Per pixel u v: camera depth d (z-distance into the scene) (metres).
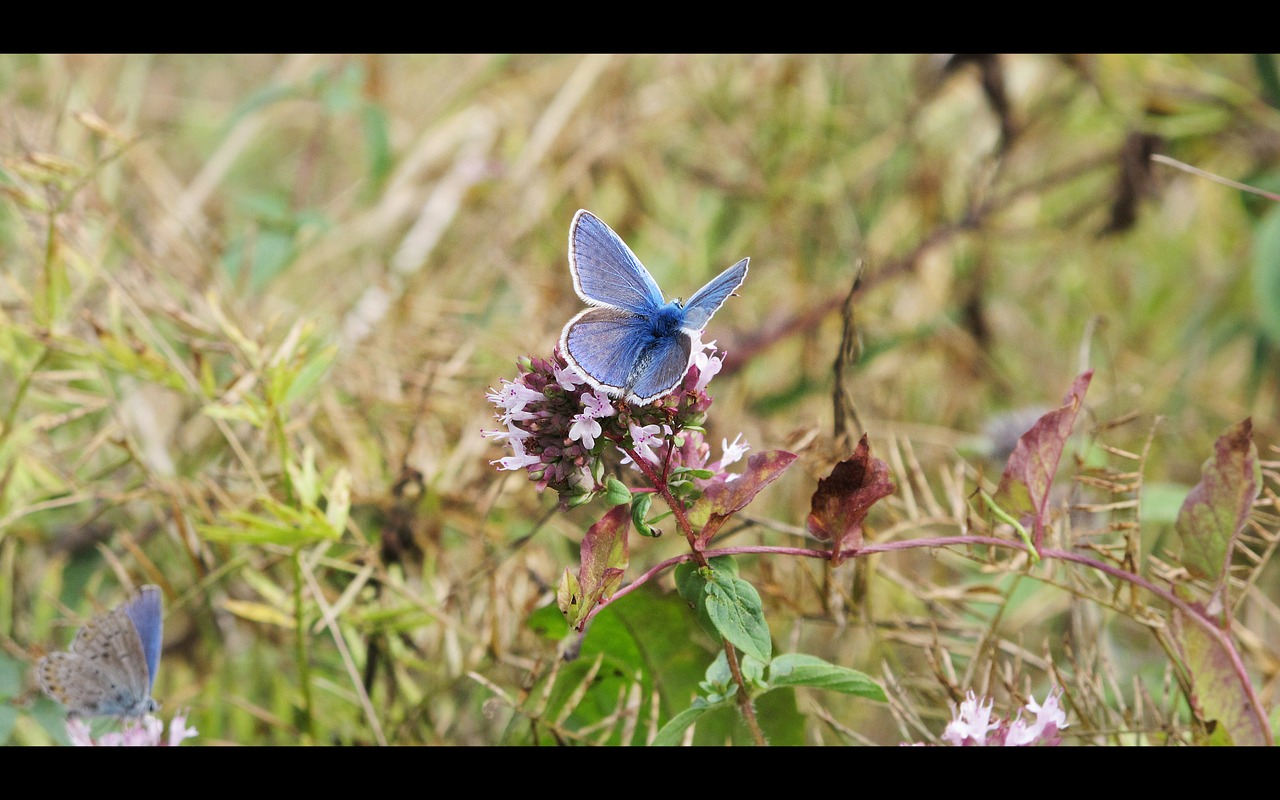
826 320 0.55
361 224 0.59
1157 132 0.59
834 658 0.49
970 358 0.57
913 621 0.46
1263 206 0.60
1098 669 0.44
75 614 0.48
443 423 0.50
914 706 0.45
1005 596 0.43
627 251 0.39
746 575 0.48
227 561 0.48
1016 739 0.40
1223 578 0.40
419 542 0.49
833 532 0.39
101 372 0.48
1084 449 0.49
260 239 0.54
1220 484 0.40
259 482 0.47
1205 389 0.58
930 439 0.52
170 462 0.50
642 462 0.39
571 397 0.39
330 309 0.54
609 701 0.44
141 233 0.53
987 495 0.40
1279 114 0.59
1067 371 0.59
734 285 0.38
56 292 0.47
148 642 0.41
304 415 0.49
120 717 0.41
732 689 0.40
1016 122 0.60
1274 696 0.45
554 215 0.60
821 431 0.47
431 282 0.56
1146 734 0.43
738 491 0.39
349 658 0.46
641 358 0.38
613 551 0.39
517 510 0.49
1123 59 0.60
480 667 0.46
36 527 0.50
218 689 0.48
